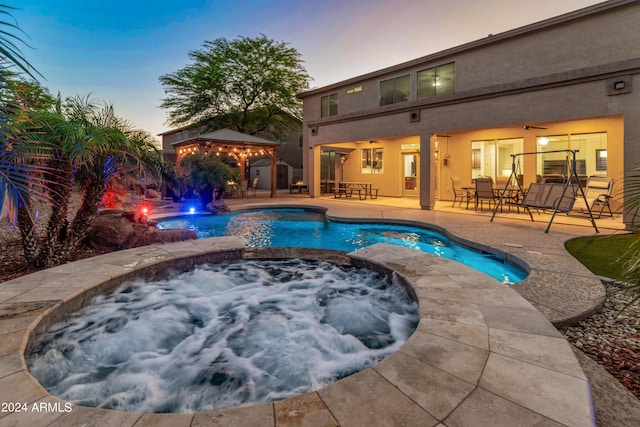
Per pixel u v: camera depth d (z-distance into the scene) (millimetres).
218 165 13992
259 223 10383
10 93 3117
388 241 7852
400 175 15680
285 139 27203
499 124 9125
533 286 3846
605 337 2863
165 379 2883
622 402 1989
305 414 1835
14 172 3150
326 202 13680
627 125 7133
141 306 4238
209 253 5551
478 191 10469
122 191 7254
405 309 3990
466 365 2250
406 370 2205
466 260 6168
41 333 3043
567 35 9312
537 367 2217
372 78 14422
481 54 11109
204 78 22250
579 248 5688
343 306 4188
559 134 10484
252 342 3477
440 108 10406
